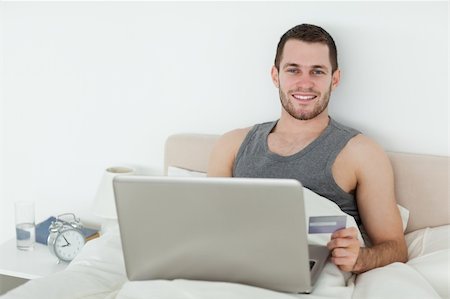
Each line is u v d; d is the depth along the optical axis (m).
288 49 2.24
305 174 2.18
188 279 1.67
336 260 1.79
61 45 2.73
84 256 2.09
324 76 2.22
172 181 1.52
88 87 2.73
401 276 1.78
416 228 2.28
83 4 2.66
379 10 2.30
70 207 2.88
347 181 2.18
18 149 2.90
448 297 1.86
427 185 2.24
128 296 1.64
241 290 1.56
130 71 2.66
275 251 1.54
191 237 1.58
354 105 2.39
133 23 2.62
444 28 2.24
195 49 2.55
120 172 2.59
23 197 2.95
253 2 2.45
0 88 2.86
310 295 1.62
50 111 2.81
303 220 1.47
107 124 2.74
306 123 2.26
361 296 1.71
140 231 1.62
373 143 2.19
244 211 1.50
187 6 2.53
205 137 2.53
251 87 2.51
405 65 2.31
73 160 2.83
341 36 2.36
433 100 2.30
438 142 2.32
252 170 2.26
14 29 2.79
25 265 2.44
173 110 2.63
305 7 2.39
